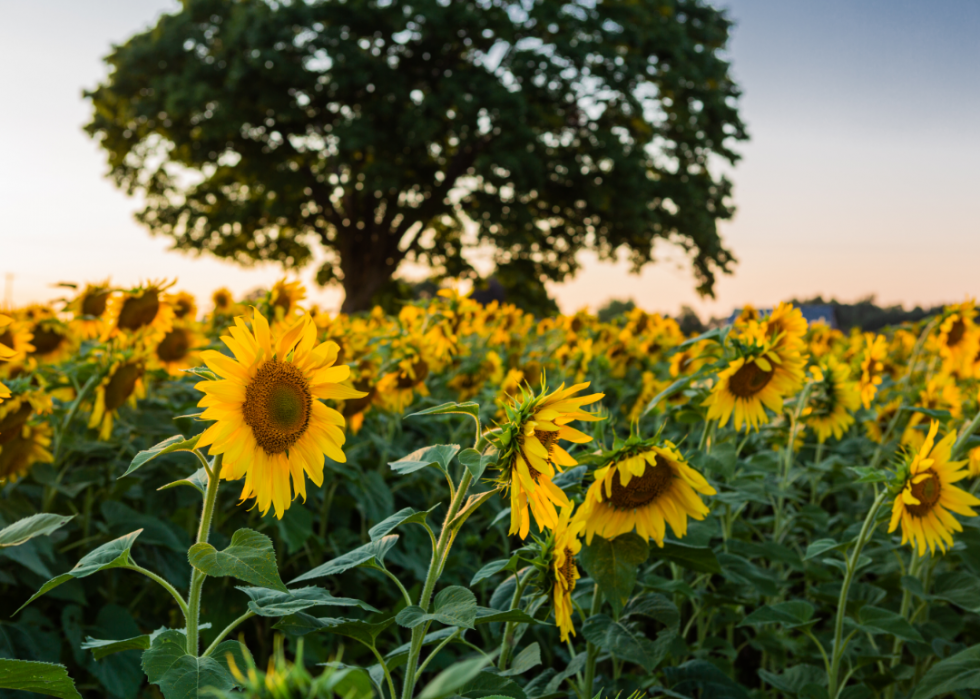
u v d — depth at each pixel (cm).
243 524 365
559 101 3027
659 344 680
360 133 2645
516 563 211
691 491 210
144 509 368
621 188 3011
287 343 173
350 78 2667
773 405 298
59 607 313
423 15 2744
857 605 291
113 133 3250
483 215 2961
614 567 211
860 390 453
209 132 2748
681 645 270
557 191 3159
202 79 2822
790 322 303
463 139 2766
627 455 206
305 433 171
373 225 3347
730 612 335
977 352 508
